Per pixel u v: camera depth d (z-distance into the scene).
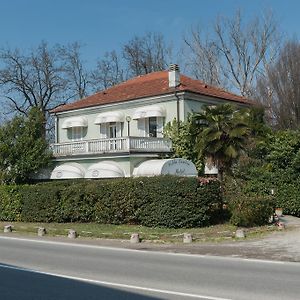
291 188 24.91
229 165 26.22
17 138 30.88
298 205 24.61
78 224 23.08
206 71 55.41
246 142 26.27
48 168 32.47
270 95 45.78
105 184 22.56
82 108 37.75
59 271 11.39
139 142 30.33
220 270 11.28
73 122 37.44
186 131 31.52
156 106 33.03
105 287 9.45
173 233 18.78
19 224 24.64
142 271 11.27
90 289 9.28
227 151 25.61
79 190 23.53
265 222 20.92
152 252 14.77
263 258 13.18
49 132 55.22
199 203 20.31
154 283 9.80
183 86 33.50
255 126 29.19
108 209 22.38
